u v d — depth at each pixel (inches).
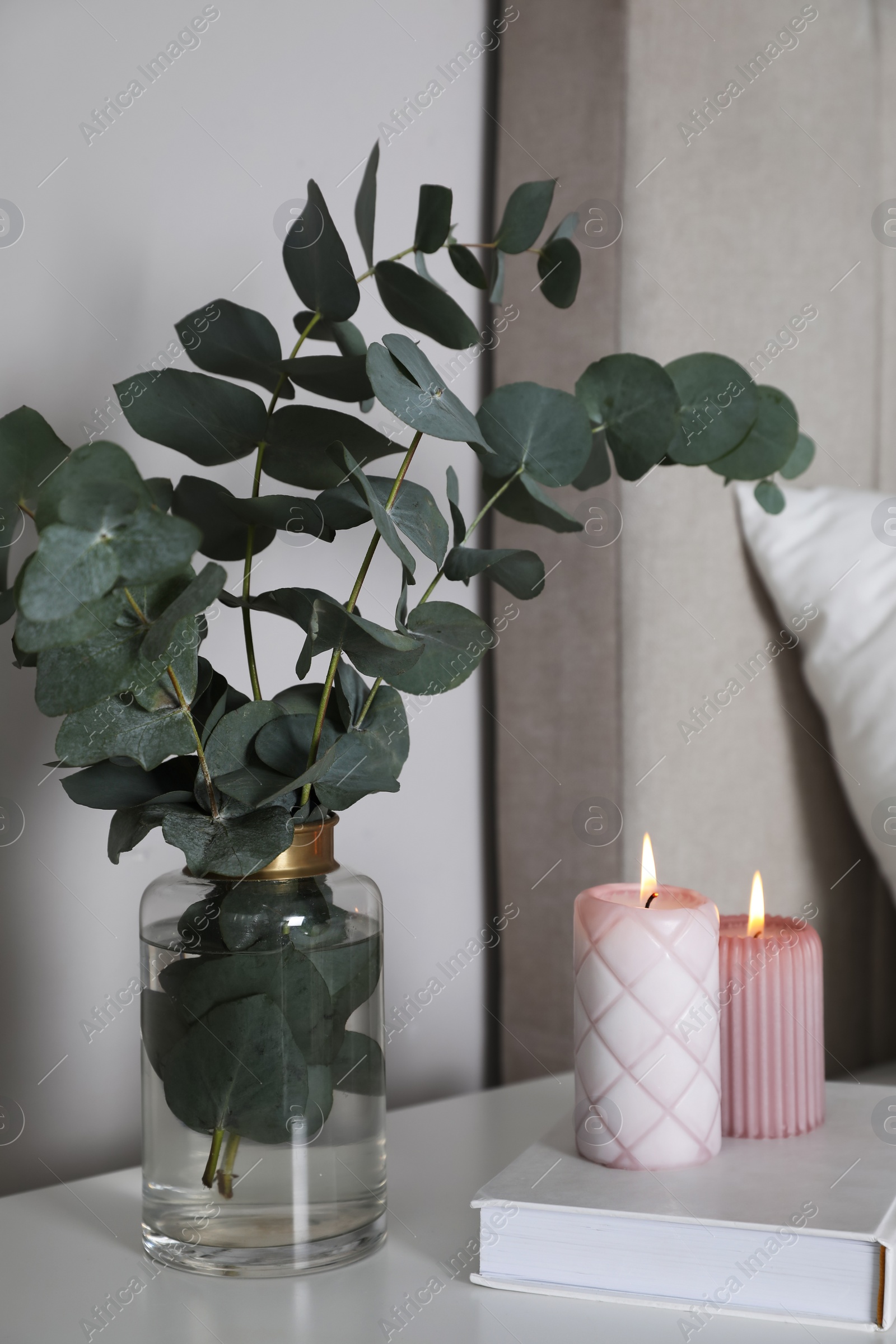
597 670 36.5
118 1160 30.7
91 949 30.0
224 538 25.4
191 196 30.7
